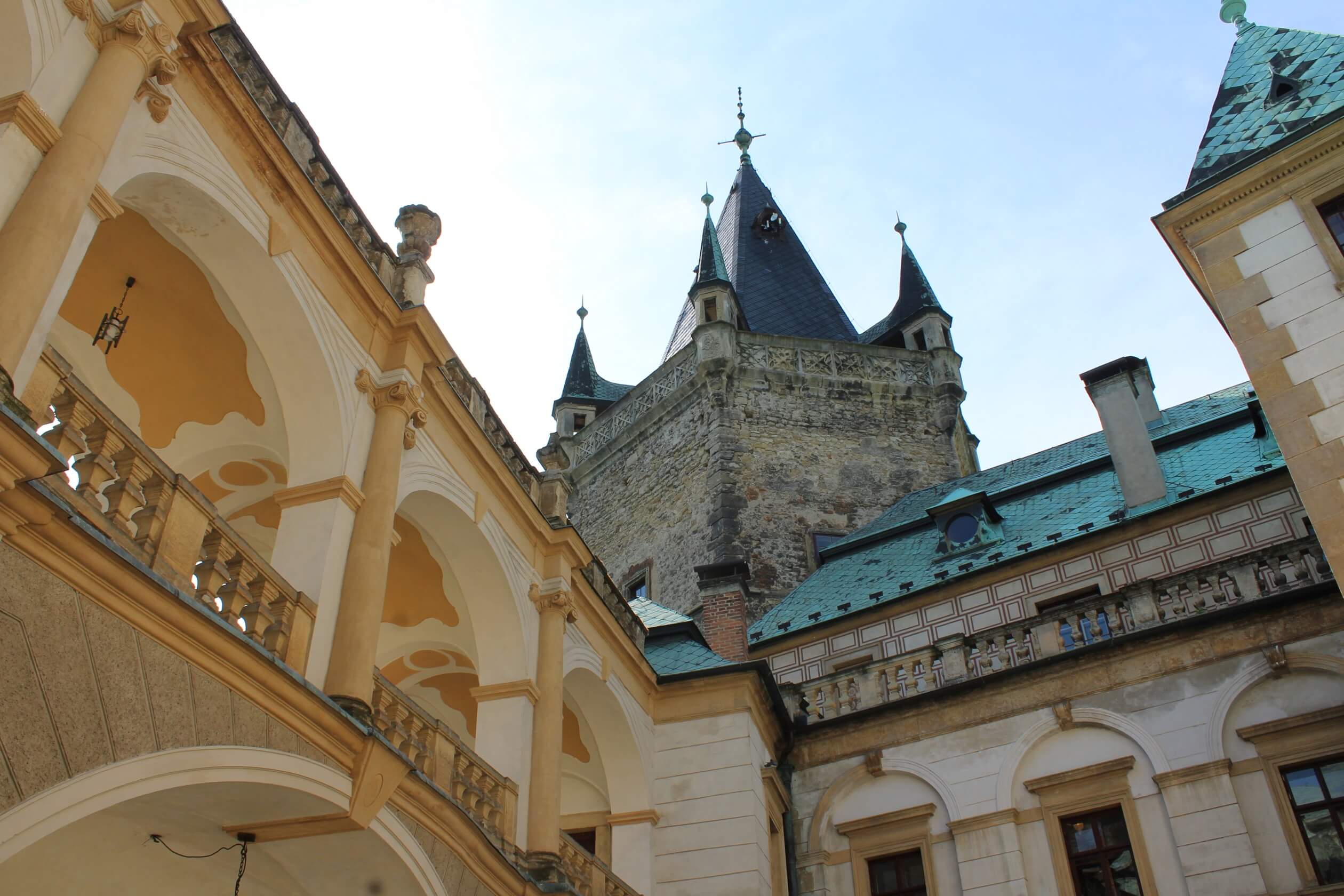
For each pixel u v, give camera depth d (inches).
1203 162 737.6
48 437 340.8
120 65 384.2
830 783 799.1
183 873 455.8
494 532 618.8
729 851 714.8
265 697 386.9
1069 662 746.2
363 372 523.8
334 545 472.7
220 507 633.6
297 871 459.8
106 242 489.4
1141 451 906.1
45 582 310.0
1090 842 691.4
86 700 317.4
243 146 467.5
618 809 737.0
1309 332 626.8
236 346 530.6
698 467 1417.3
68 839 421.1
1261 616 697.0
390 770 438.0
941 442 1491.1
